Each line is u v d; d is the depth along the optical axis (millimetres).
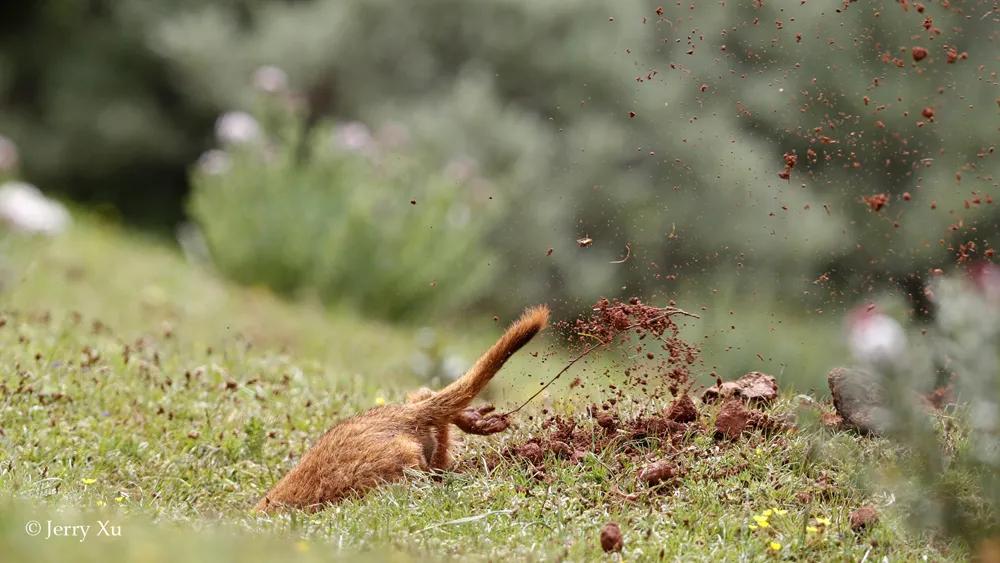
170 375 9664
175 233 27000
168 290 16375
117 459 7883
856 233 16406
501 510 6539
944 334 5902
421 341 13703
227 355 10727
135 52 26672
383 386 10336
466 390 7262
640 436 7539
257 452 8281
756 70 17359
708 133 17688
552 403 8414
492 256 19125
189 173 25812
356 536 6082
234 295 17031
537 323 7293
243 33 25891
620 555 5961
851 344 7184
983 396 5746
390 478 6926
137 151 26531
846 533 6293
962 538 5980
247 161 18844
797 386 12000
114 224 25062
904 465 6449
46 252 16797
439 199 18453
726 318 14008
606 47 22500
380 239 18250
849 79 16750
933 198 16062
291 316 16281
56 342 10320
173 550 5039
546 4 23516
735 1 17422
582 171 20562
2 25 27016
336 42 24438
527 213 20688
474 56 24234
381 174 18781
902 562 6062
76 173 26969
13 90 27062
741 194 17438
